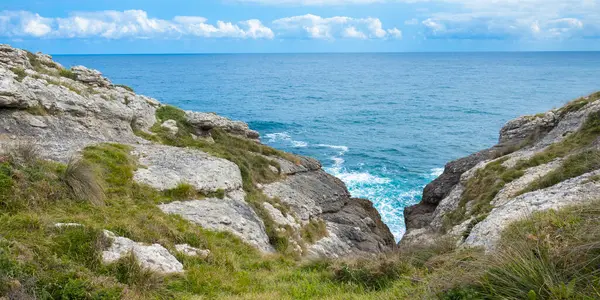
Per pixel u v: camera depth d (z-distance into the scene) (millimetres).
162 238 12578
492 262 6891
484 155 31516
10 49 25281
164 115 30891
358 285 10773
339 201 30547
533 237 7434
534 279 6059
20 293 7750
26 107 19469
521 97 136750
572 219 7965
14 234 9844
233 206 18906
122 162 18531
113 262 10008
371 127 86938
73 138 20094
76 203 13594
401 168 54938
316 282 11539
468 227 15523
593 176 13648
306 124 88938
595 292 5453
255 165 28312
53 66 29188
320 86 184750
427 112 108375
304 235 22594
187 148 24219
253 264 13930
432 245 12578
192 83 189750
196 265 11875
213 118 33625
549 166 21578
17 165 13305
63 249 9945
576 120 27594
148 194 16938
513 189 20203
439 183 31734
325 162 57250
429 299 7090
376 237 27406
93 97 23938
